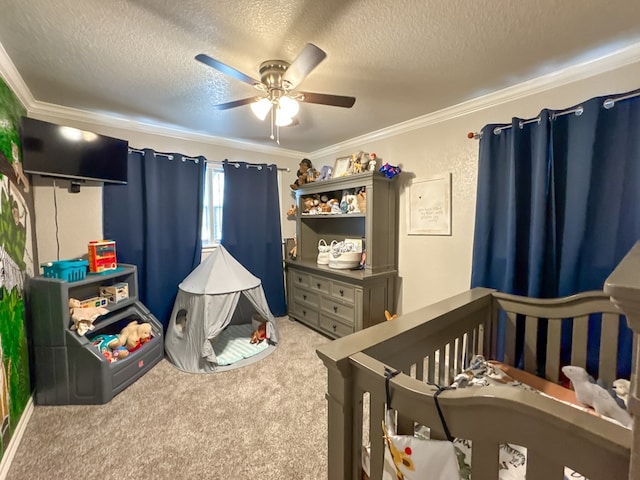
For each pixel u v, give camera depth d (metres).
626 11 1.34
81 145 2.32
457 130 2.47
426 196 2.71
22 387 1.85
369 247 2.81
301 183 3.70
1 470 1.44
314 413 1.94
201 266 2.96
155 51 1.64
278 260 3.79
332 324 3.11
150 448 1.64
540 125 1.86
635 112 1.59
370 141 3.17
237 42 1.56
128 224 2.78
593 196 1.72
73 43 1.56
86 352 2.01
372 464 0.94
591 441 0.57
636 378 0.52
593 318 1.72
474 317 1.72
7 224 1.76
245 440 1.70
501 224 2.15
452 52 1.67
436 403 0.77
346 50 1.64
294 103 1.76
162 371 2.48
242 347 2.87
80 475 1.46
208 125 2.90
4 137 1.79
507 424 0.68
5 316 1.67
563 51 1.67
